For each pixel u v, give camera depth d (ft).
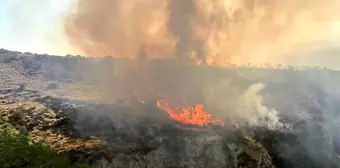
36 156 76.84
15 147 76.48
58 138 113.70
